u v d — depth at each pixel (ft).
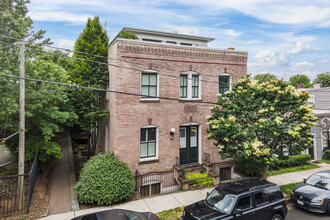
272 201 27.27
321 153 62.80
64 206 32.24
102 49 47.78
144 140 42.09
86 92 44.32
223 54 47.60
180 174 41.68
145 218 23.72
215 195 27.37
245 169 47.21
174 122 43.60
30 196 31.86
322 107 78.79
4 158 61.93
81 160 58.08
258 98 34.50
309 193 32.53
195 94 46.14
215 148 47.32
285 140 33.24
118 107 39.11
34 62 37.45
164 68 42.47
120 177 34.53
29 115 33.81
